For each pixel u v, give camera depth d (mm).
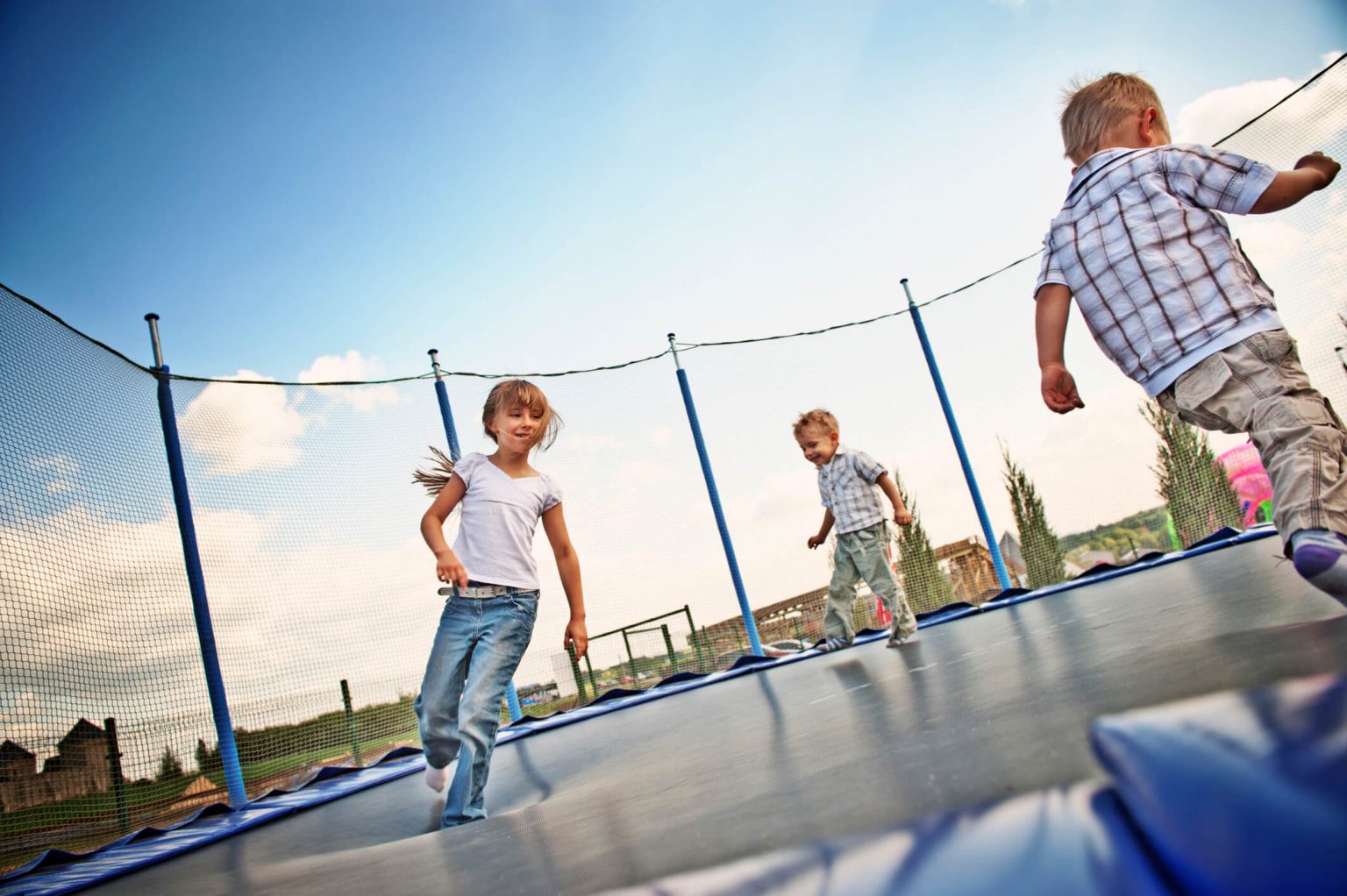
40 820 2605
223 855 1938
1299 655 782
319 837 1940
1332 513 1146
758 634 5223
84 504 3031
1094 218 1446
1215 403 1290
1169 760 381
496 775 2369
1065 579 5496
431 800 2207
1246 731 369
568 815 1119
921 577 5609
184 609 3352
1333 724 342
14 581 2688
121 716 2955
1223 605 1632
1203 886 333
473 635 2000
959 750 771
